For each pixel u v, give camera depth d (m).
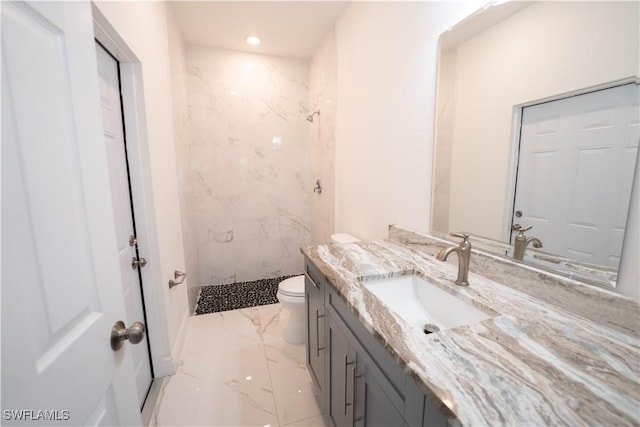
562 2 0.81
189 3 2.00
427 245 1.41
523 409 0.48
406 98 1.53
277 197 3.13
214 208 2.92
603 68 0.73
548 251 0.89
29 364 0.42
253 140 2.95
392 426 0.72
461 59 1.18
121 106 1.38
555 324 0.75
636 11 0.66
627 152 0.70
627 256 0.71
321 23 2.30
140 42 1.39
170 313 1.75
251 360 1.83
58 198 0.51
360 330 0.88
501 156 1.03
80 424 0.53
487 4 1.04
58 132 0.51
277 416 1.41
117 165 1.32
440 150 1.33
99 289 0.62
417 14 1.42
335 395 1.16
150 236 1.52
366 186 2.00
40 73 0.48
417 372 0.57
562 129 0.83
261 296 2.78
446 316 1.01
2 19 0.40
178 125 2.18
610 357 0.62
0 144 0.39
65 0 0.55
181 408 1.45
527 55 0.92
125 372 0.71
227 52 2.75
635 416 0.47
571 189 0.82
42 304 0.46
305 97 3.05
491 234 1.09
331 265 1.25
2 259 0.39
